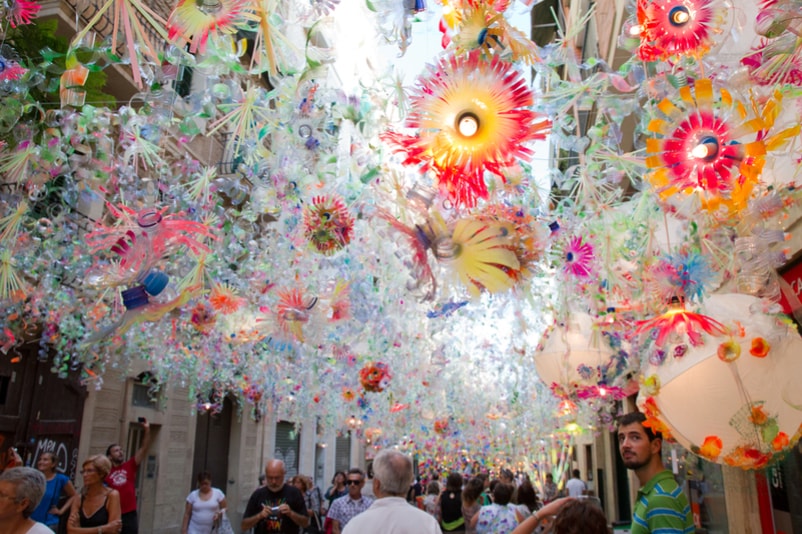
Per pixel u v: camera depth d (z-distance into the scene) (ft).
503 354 24.44
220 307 18.76
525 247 9.37
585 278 12.17
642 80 8.45
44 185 13.42
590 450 52.90
